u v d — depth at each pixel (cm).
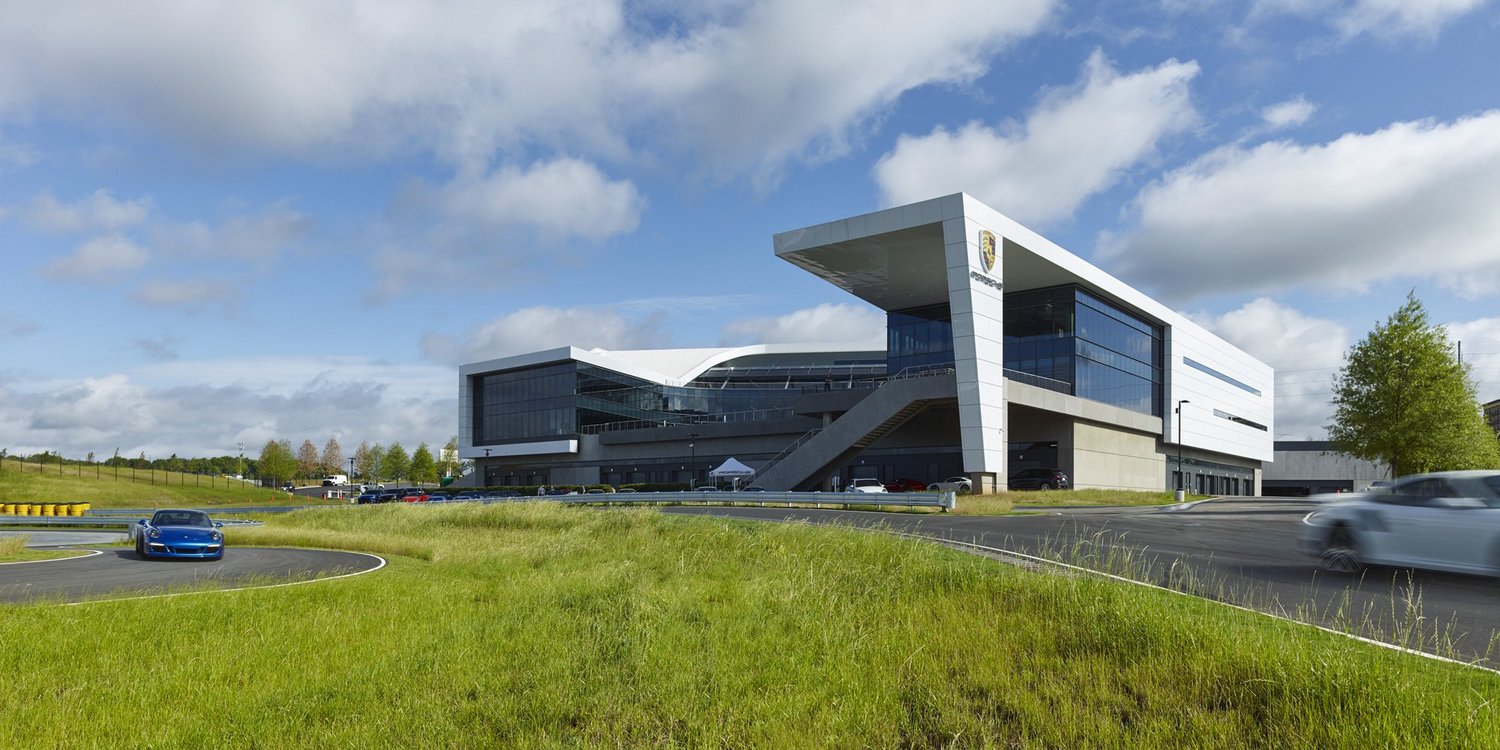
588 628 920
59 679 751
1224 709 599
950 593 1025
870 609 965
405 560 2020
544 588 1258
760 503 4244
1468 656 730
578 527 2497
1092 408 5634
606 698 668
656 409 8525
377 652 855
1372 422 4244
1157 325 6938
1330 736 527
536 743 590
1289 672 615
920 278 5628
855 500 3828
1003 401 4728
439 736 611
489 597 1238
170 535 2039
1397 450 4222
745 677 712
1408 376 4156
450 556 1998
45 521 3897
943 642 788
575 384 8131
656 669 739
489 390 8950
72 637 891
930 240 4841
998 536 2047
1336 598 1048
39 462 8675
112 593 1280
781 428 6788
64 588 1388
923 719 611
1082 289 5778
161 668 782
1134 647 729
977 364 4500
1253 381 9156
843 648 791
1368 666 605
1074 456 5531
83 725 632
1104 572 1164
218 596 1198
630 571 1411
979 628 827
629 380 8406
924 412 5988
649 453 7681
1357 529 1250
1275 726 552
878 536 1614
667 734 606
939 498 3525
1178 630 732
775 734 578
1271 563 1419
